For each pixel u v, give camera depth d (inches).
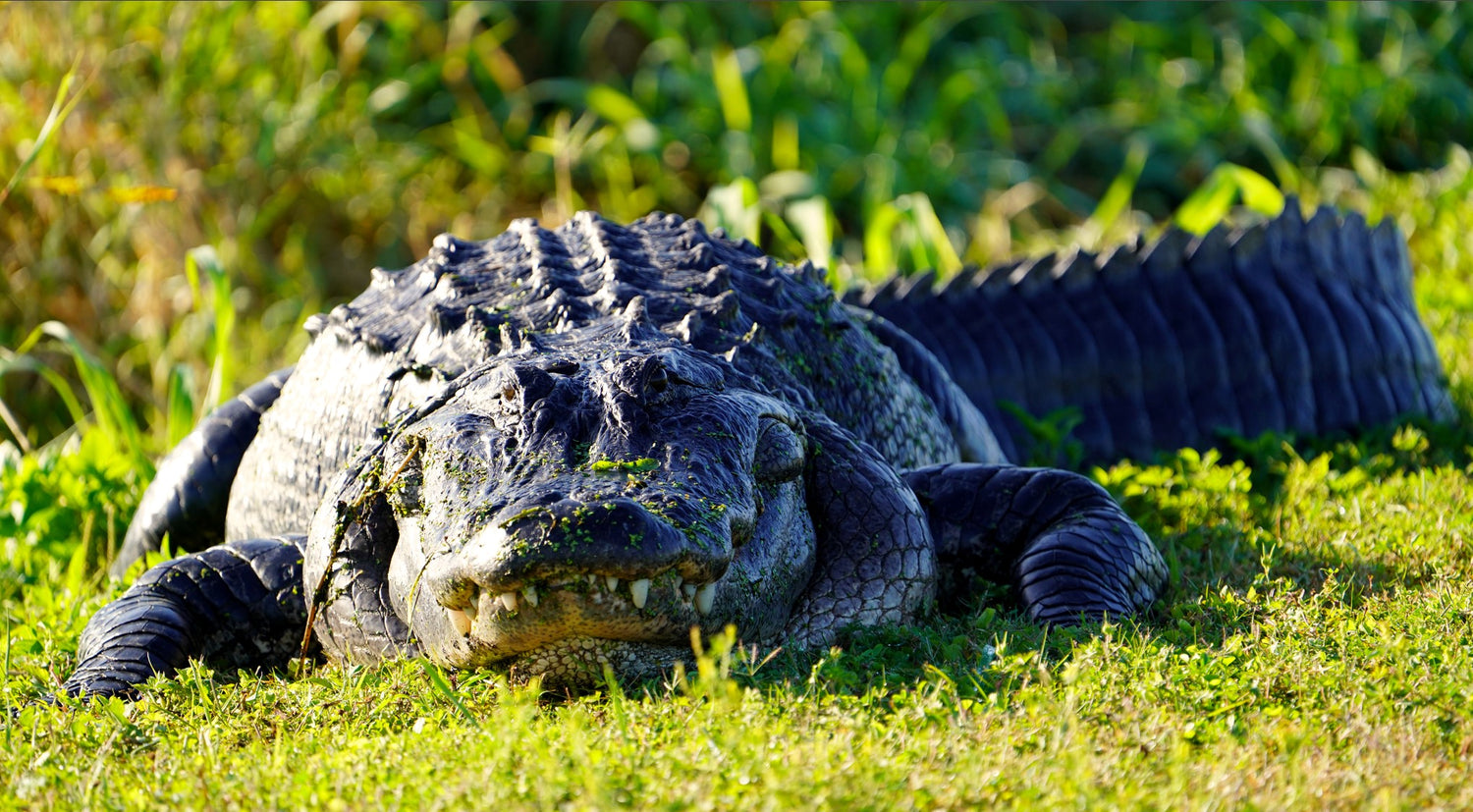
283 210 792.9
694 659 253.8
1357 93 880.3
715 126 866.8
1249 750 203.0
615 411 251.3
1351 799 186.1
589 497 226.7
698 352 294.4
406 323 350.6
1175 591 313.1
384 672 266.7
